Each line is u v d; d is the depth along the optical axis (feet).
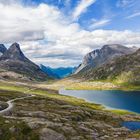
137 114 593.42
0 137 270.46
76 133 324.80
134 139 325.83
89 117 500.74
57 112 463.42
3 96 599.57
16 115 385.09
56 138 286.66
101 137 340.39
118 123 490.90
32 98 616.39
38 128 296.71
